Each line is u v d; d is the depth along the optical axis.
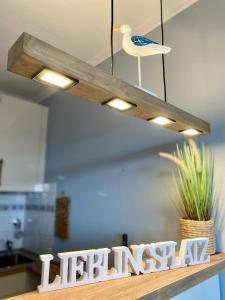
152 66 1.79
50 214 2.55
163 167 1.63
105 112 2.15
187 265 1.04
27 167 2.66
